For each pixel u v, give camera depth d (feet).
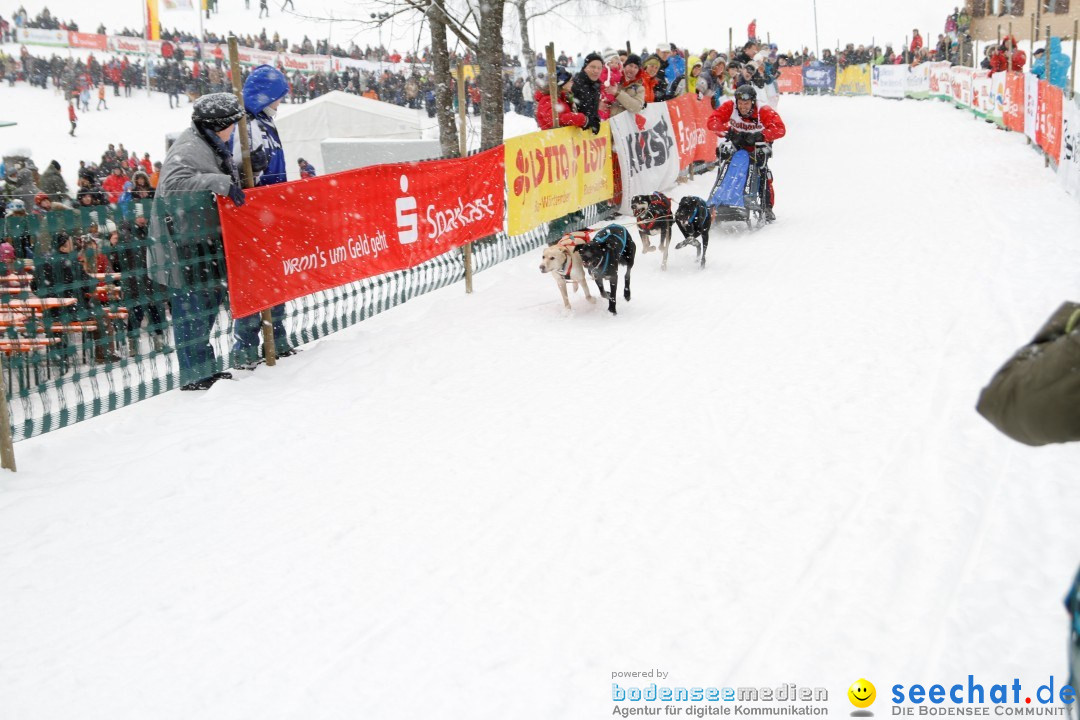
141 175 32.24
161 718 8.93
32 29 100.53
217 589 11.21
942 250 26.40
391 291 24.06
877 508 11.92
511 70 73.77
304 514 13.07
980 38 102.83
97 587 11.36
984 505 11.75
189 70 87.30
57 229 15.03
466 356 19.81
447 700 8.86
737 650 9.25
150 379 17.11
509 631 9.92
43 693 9.40
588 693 8.77
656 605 10.18
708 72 45.75
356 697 9.02
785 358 18.31
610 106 34.99
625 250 22.74
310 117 52.03
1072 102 32.99
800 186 41.24
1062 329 5.42
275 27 136.36
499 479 13.83
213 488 14.01
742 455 13.98
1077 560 10.16
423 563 11.53
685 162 42.29
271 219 19.03
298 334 20.84
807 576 10.50
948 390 15.81
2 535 12.61
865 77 94.48
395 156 48.42
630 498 12.87
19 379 14.76
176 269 17.29
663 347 19.75
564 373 18.49
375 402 17.40
